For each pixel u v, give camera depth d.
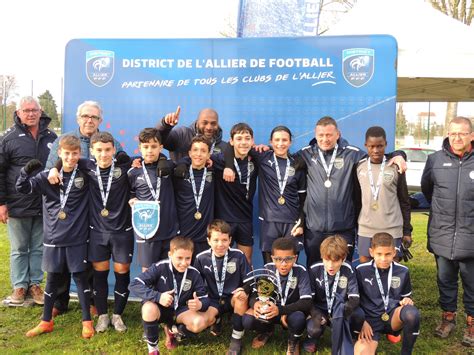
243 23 5.68
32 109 4.53
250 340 4.04
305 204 4.06
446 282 4.09
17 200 4.61
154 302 3.60
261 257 4.88
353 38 4.70
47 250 3.96
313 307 3.67
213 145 4.33
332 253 3.55
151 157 3.92
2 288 5.33
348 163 4.01
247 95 4.83
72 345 3.88
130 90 4.94
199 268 3.92
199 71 4.87
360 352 3.45
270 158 4.10
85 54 4.95
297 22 5.62
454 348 3.91
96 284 4.14
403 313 3.47
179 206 4.07
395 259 3.95
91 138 3.96
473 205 3.83
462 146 3.78
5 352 3.71
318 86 4.76
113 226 4.01
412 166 12.91
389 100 4.68
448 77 4.93
